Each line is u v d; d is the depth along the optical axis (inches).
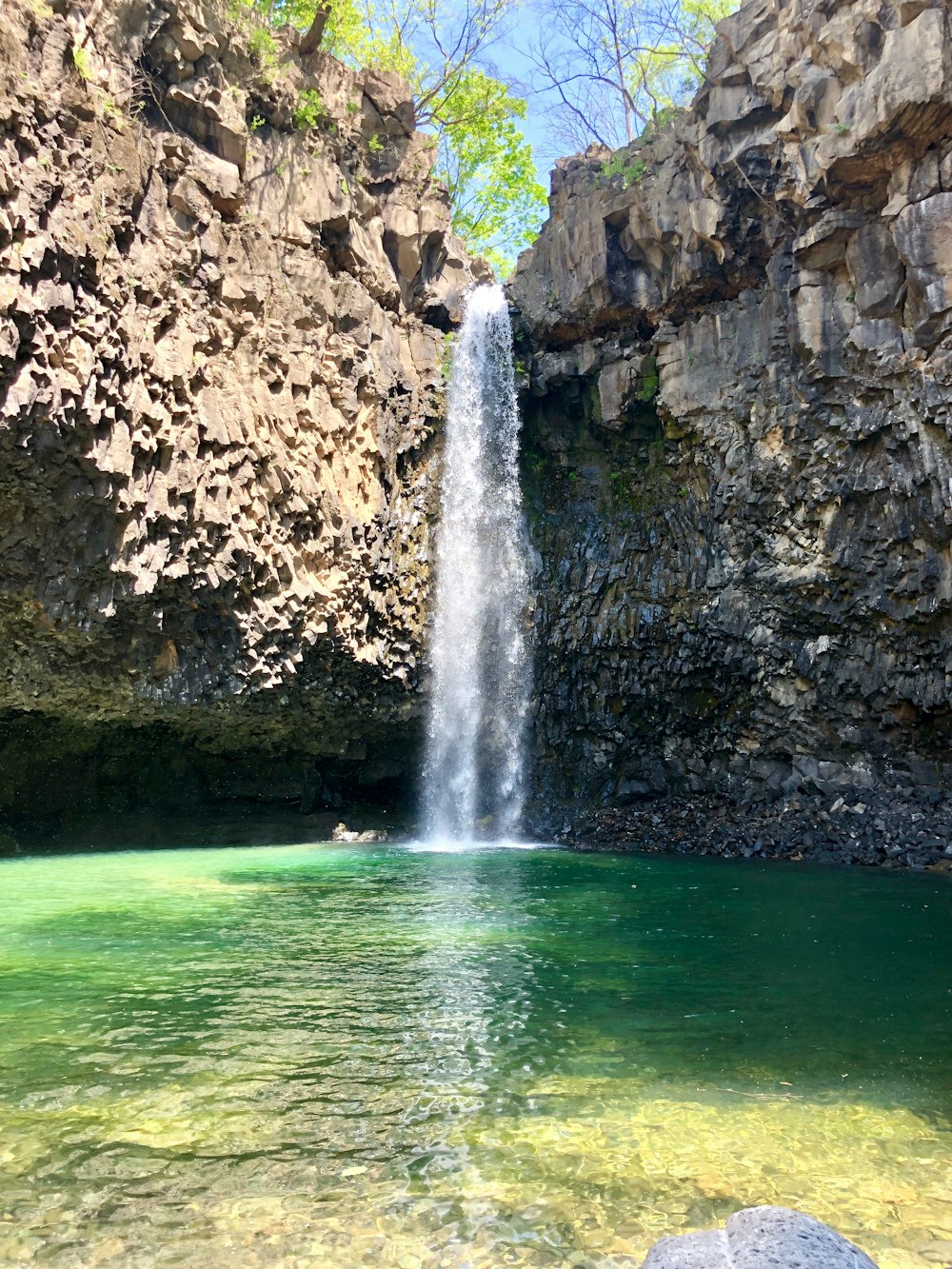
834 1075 181.2
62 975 251.4
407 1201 130.1
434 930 320.8
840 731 597.3
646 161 648.4
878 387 535.8
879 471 549.6
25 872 474.0
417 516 668.1
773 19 548.4
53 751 599.2
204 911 355.6
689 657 650.2
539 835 669.3
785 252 581.9
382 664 633.0
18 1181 134.1
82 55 446.6
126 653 515.8
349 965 266.7
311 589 567.8
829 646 589.0
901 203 507.8
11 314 397.1
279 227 584.1
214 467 508.4
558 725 700.7
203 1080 174.7
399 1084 173.6
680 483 674.8
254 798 678.5
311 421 577.6
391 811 716.0
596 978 255.8
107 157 458.3
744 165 564.7
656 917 350.9
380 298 668.7
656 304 656.4
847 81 514.3
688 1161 143.2
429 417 680.4
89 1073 177.0
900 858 519.5
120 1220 124.1
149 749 633.6
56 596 470.6
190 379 500.4
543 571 720.3
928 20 472.4
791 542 600.1
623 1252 118.5
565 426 735.1
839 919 348.2
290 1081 175.0
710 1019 217.8
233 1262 115.0
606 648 683.4
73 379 421.7
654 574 676.1
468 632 694.5
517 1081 176.4
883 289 527.8
